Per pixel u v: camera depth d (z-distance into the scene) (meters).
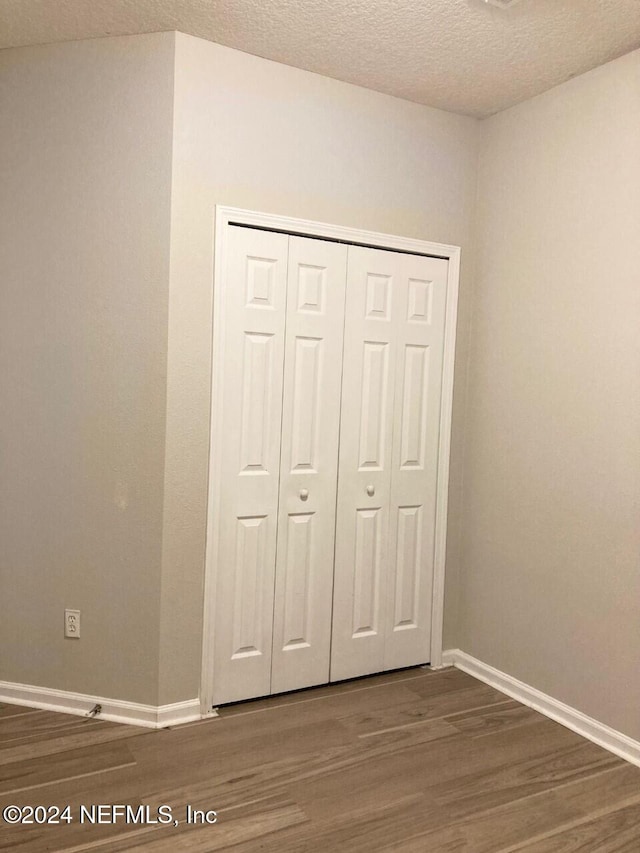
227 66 2.62
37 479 2.70
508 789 2.28
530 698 2.92
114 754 2.40
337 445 2.98
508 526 3.05
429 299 3.17
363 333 3.01
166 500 2.58
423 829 2.05
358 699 2.91
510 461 3.05
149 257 2.56
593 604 2.66
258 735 2.57
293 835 2.00
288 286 2.82
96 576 2.66
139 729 2.58
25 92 2.65
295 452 2.88
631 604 2.52
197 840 1.97
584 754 2.53
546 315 2.88
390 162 3.01
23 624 2.74
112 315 2.60
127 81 2.56
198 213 2.59
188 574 2.65
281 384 2.83
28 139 2.65
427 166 3.11
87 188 2.61
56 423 2.67
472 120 3.22
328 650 3.02
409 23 2.40
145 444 2.59
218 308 2.64
